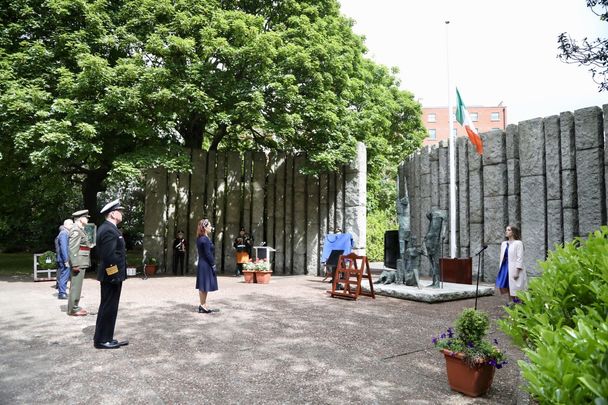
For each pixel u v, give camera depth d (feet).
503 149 47.26
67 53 50.47
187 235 61.82
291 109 58.08
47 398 13.42
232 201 63.31
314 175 61.57
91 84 46.68
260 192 64.54
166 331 22.59
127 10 51.93
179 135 66.64
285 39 58.34
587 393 5.42
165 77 48.32
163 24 51.26
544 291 9.95
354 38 70.03
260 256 50.16
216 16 51.72
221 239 62.90
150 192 60.70
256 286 44.37
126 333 22.15
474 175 50.55
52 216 83.51
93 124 47.47
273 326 24.11
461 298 35.27
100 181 63.52
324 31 61.41
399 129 96.78
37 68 48.44
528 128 43.86
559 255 10.60
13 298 34.06
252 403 13.25
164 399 13.46
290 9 60.90
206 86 51.52
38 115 44.52
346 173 62.80
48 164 48.78
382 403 13.44
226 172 64.59
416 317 27.35
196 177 62.39
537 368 6.41
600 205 36.96
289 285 45.80
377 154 75.92
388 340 21.29
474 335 14.46
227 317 26.58
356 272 35.42
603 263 8.16
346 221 62.13
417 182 61.87
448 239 53.72
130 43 51.03
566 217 39.83
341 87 61.62
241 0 60.39
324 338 21.49
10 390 14.11
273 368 16.66
